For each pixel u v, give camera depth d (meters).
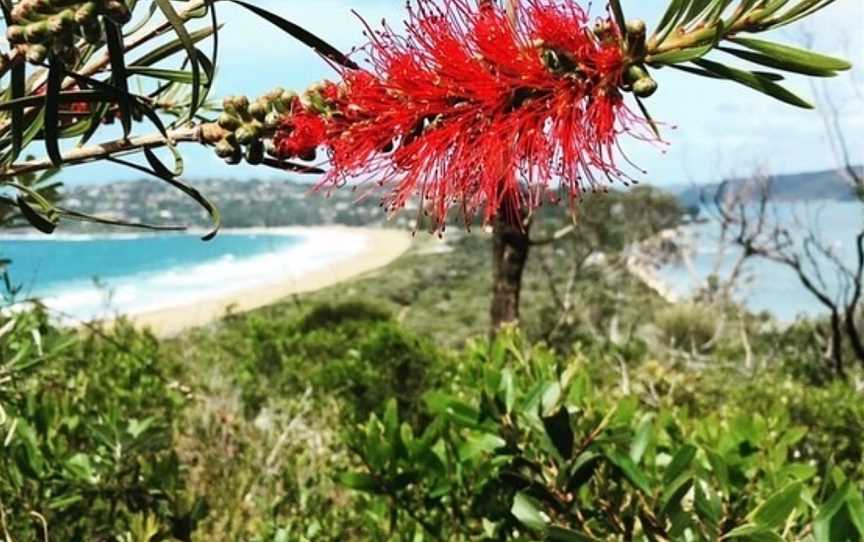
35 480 2.66
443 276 42.75
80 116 1.54
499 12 1.23
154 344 6.59
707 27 1.07
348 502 3.87
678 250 26.64
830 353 12.66
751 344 17.03
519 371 3.10
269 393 7.80
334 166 1.32
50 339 3.08
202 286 47.47
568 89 1.19
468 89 1.23
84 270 57.28
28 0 1.08
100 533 2.69
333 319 15.39
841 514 1.57
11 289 2.77
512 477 2.07
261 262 62.66
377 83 1.28
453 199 1.25
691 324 18.20
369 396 6.79
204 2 1.25
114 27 1.16
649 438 2.16
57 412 3.12
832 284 44.06
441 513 2.56
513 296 7.91
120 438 2.79
